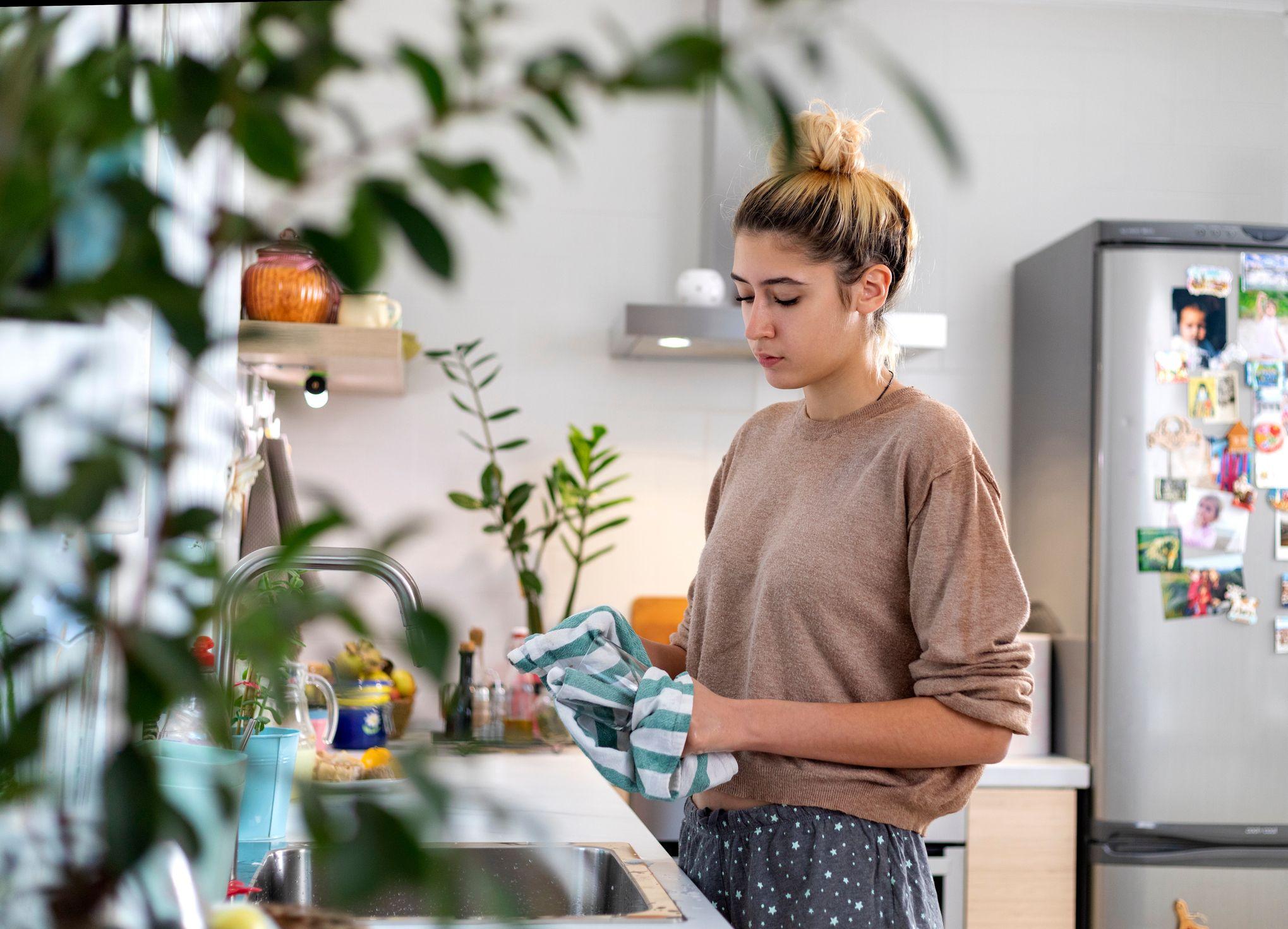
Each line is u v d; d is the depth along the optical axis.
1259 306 2.69
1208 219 3.31
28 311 0.17
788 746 1.14
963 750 1.14
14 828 0.18
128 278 0.17
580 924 1.05
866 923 1.14
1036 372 3.04
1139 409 2.67
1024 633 2.96
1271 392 2.68
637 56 0.16
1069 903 2.62
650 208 3.12
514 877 1.31
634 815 1.57
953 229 3.24
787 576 1.24
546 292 3.08
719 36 0.16
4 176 0.17
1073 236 2.83
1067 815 2.63
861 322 1.29
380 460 3.00
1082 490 2.74
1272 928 2.60
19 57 0.19
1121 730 2.62
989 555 1.18
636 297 3.11
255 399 2.56
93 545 0.19
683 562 3.09
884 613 1.22
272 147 0.18
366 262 0.17
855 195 1.24
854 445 1.28
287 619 0.18
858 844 1.16
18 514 0.17
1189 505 2.66
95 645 0.19
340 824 0.16
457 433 3.03
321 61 0.19
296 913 0.48
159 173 0.67
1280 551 2.67
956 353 3.23
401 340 2.31
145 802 0.17
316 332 2.21
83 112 0.18
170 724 0.90
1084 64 3.30
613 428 3.09
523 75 0.17
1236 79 3.34
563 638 1.19
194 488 1.51
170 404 0.19
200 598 0.19
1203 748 2.62
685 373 3.11
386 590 1.46
